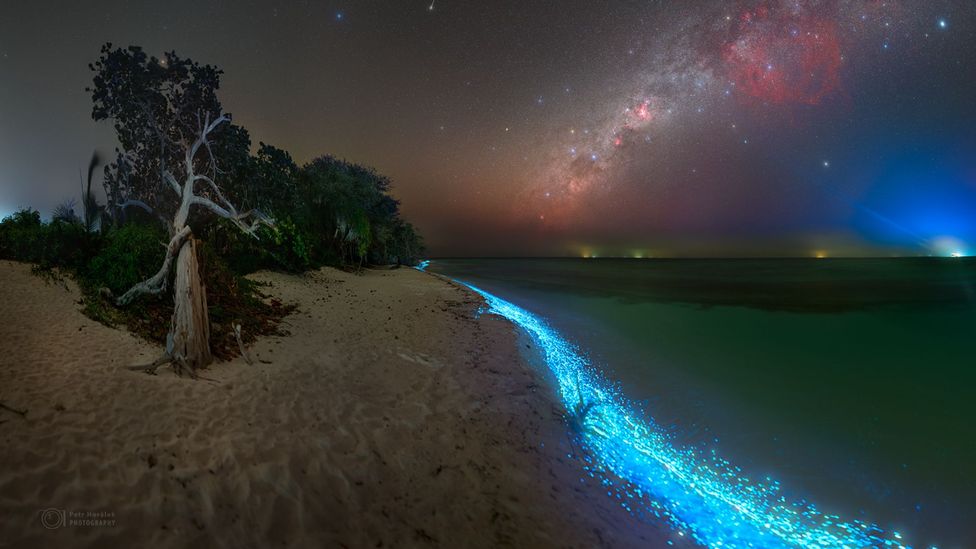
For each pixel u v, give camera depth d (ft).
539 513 16.75
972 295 107.96
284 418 20.54
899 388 35.37
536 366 36.19
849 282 158.40
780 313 75.20
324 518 14.33
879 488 20.45
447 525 15.16
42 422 15.55
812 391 34.32
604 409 28.96
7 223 39.75
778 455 23.50
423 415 23.75
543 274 199.11
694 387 34.71
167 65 45.14
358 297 64.59
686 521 17.80
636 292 111.24
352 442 19.52
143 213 53.98
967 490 20.20
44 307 27.71
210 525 12.90
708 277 185.16
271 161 78.23
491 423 24.02
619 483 20.03
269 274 62.49
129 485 13.58
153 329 29.07
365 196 136.77
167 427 17.52
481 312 62.80
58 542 10.88
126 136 48.08
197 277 25.49
